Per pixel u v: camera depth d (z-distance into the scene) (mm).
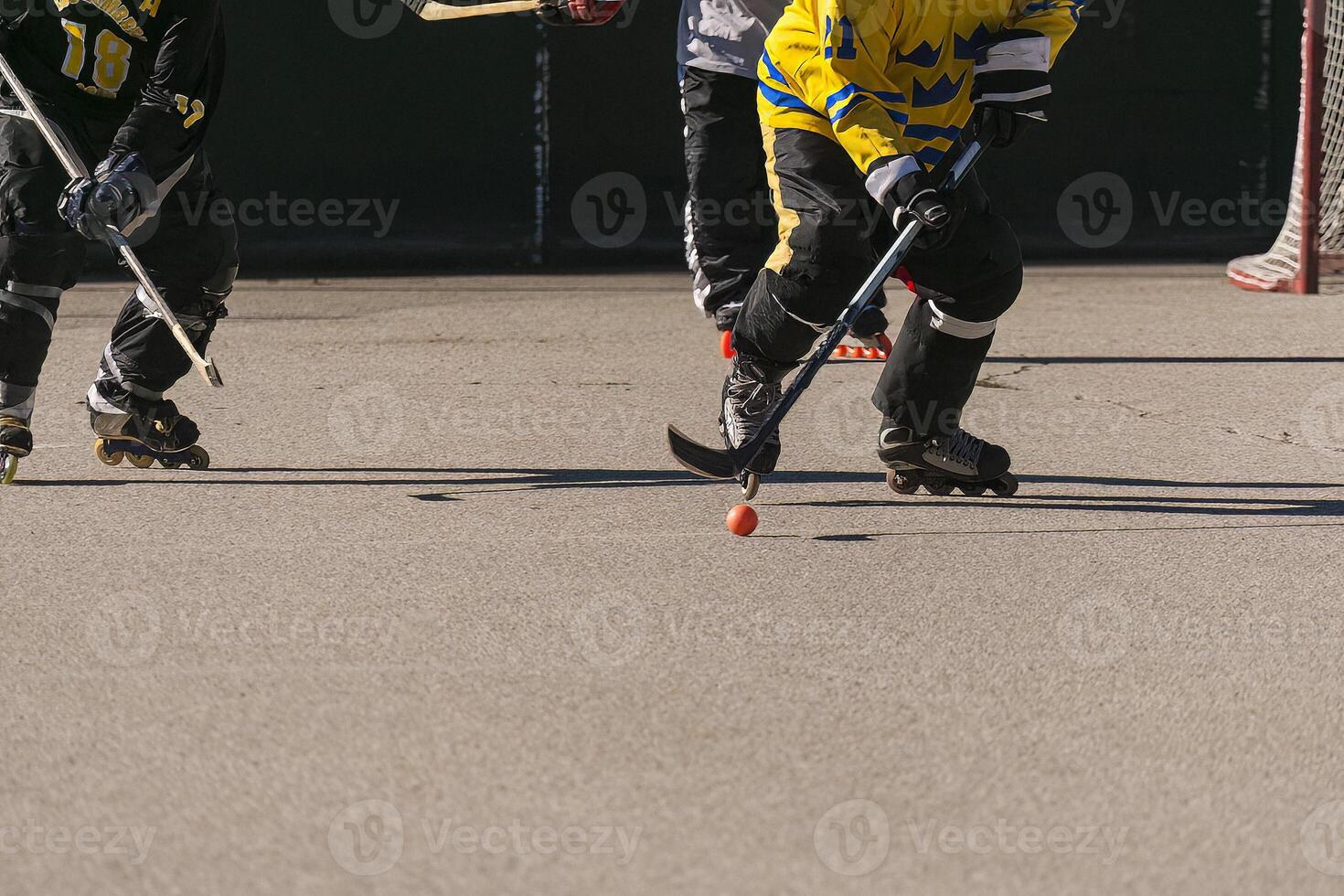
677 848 9734
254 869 9500
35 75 17844
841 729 11586
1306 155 34594
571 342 29609
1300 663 12938
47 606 14391
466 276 40469
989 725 11664
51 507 17938
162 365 18844
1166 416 22828
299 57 41281
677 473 19609
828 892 9203
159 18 17859
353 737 11453
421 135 41938
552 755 11133
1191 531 16875
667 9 42188
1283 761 11055
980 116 15867
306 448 21016
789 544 16438
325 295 36438
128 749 11250
